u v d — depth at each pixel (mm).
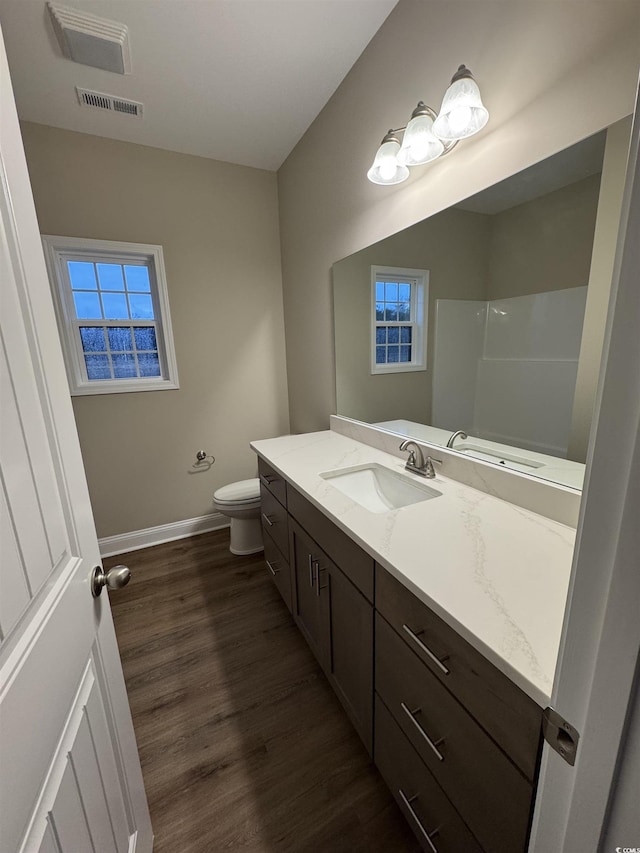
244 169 2479
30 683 468
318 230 2117
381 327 1688
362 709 1110
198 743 1230
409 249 1453
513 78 996
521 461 1133
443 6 1162
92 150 2062
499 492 1176
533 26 928
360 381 1912
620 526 307
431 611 735
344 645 1176
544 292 1015
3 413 470
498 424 1198
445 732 748
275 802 1063
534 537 937
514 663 558
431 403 1468
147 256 2322
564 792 402
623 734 327
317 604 1363
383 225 1584
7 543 456
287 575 1688
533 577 772
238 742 1232
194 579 2164
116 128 2004
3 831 392
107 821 679
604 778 349
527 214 1024
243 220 2529
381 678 974
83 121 1933
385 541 925
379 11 1366
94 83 1662
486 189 1120
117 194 2148
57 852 486
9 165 524
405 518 1052
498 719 611
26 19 1333
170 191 2285
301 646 1647
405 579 783
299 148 2199
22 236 549
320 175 2016
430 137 1145
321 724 1289
